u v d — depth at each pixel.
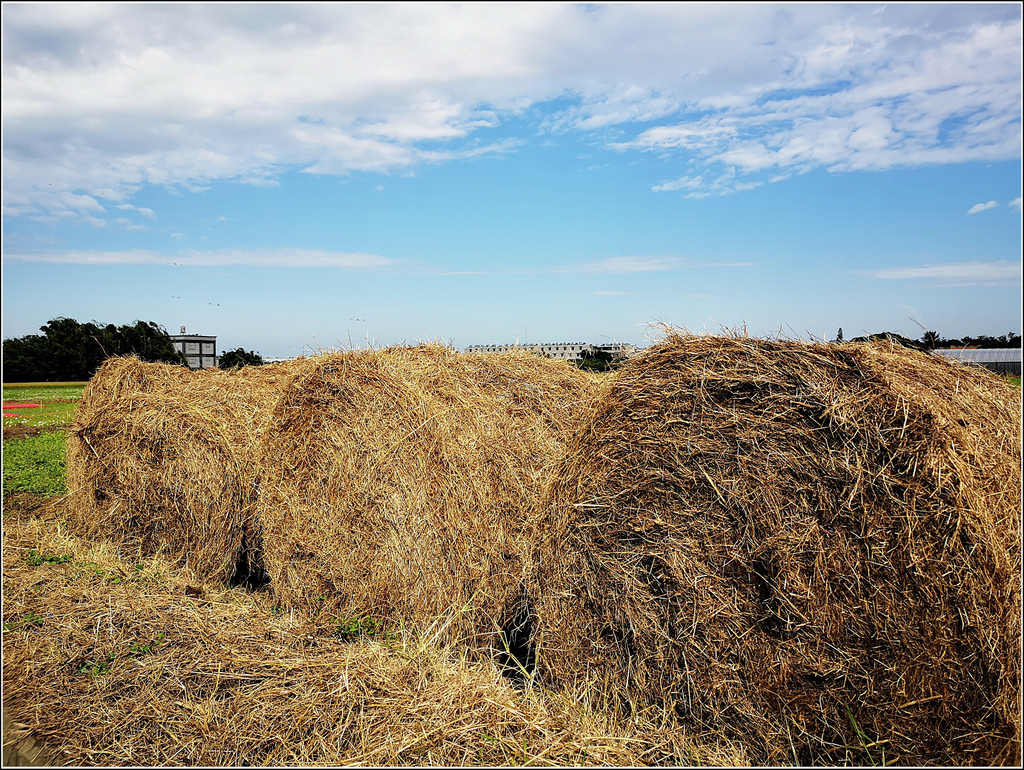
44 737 3.22
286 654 4.08
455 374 5.07
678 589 3.34
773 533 3.05
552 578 3.83
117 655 4.05
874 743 2.83
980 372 3.47
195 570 5.88
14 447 12.76
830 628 2.90
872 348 3.40
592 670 3.65
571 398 5.00
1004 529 2.69
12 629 4.40
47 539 6.53
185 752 3.12
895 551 2.74
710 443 3.26
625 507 3.53
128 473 6.46
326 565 5.01
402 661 3.94
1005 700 2.62
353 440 4.85
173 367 7.41
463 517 4.29
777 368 3.10
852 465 2.84
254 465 5.68
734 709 3.17
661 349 3.48
